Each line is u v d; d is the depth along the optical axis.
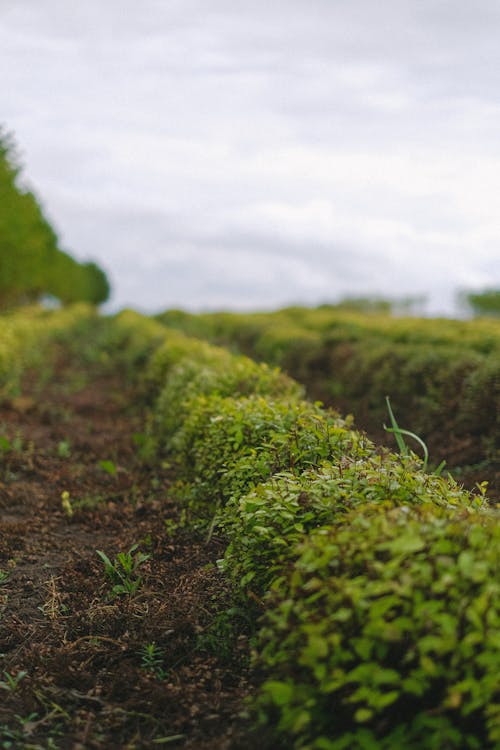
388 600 2.06
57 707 2.87
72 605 3.89
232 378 6.46
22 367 14.82
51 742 2.67
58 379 14.65
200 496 4.97
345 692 2.21
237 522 3.43
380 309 34.53
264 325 17.81
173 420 7.34
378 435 8.21
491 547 2.21
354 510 2.83
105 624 3.63
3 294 25.86
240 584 3.23
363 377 9.80
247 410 4.68
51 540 5.01
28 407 10.34
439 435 7.58
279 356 13.41
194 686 2.99
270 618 2.41
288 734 2.36
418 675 2.00
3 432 8.61
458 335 10.49
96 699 2.95
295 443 3.96
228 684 3.04
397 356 9.16
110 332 22.05
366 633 2.06
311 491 3.06
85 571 4.42
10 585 4.21
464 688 1.92
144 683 3.02
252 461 3.92
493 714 1.96
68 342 24.86
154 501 5.81
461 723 2.09
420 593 2.09
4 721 2.83
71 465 7.23
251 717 2.63
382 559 2.32
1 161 20.09
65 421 9.72
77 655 3.33
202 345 10.09
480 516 2.56
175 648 3.31
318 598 2.36
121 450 7.83
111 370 15.89
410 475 3.19
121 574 4.26
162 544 4.73
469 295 31.83
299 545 2.47
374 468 3.39
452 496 3.06
